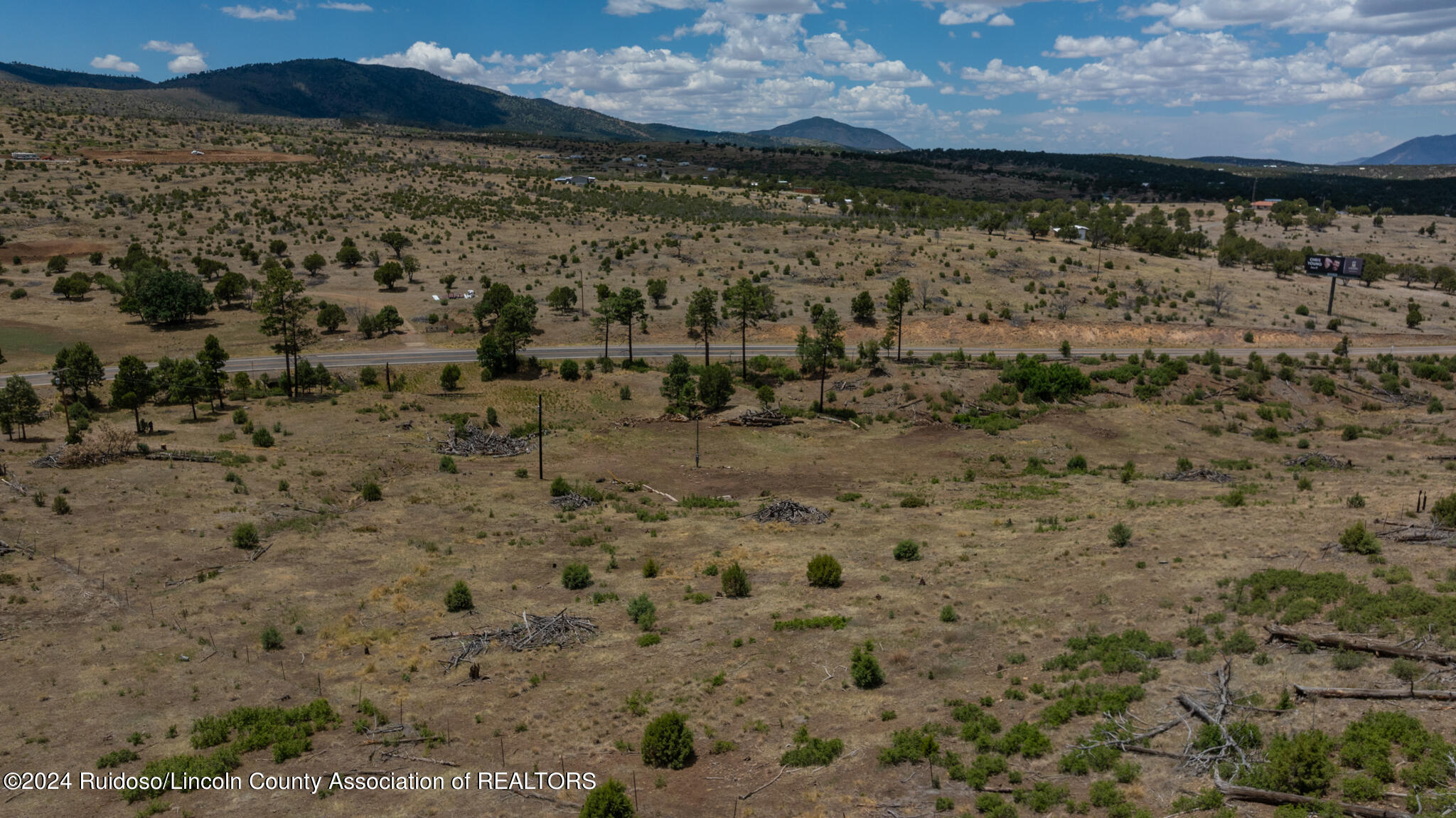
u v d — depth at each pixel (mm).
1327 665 25266
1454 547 35000
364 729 26609
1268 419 83500
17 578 37594
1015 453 74625
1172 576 35281
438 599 38594
